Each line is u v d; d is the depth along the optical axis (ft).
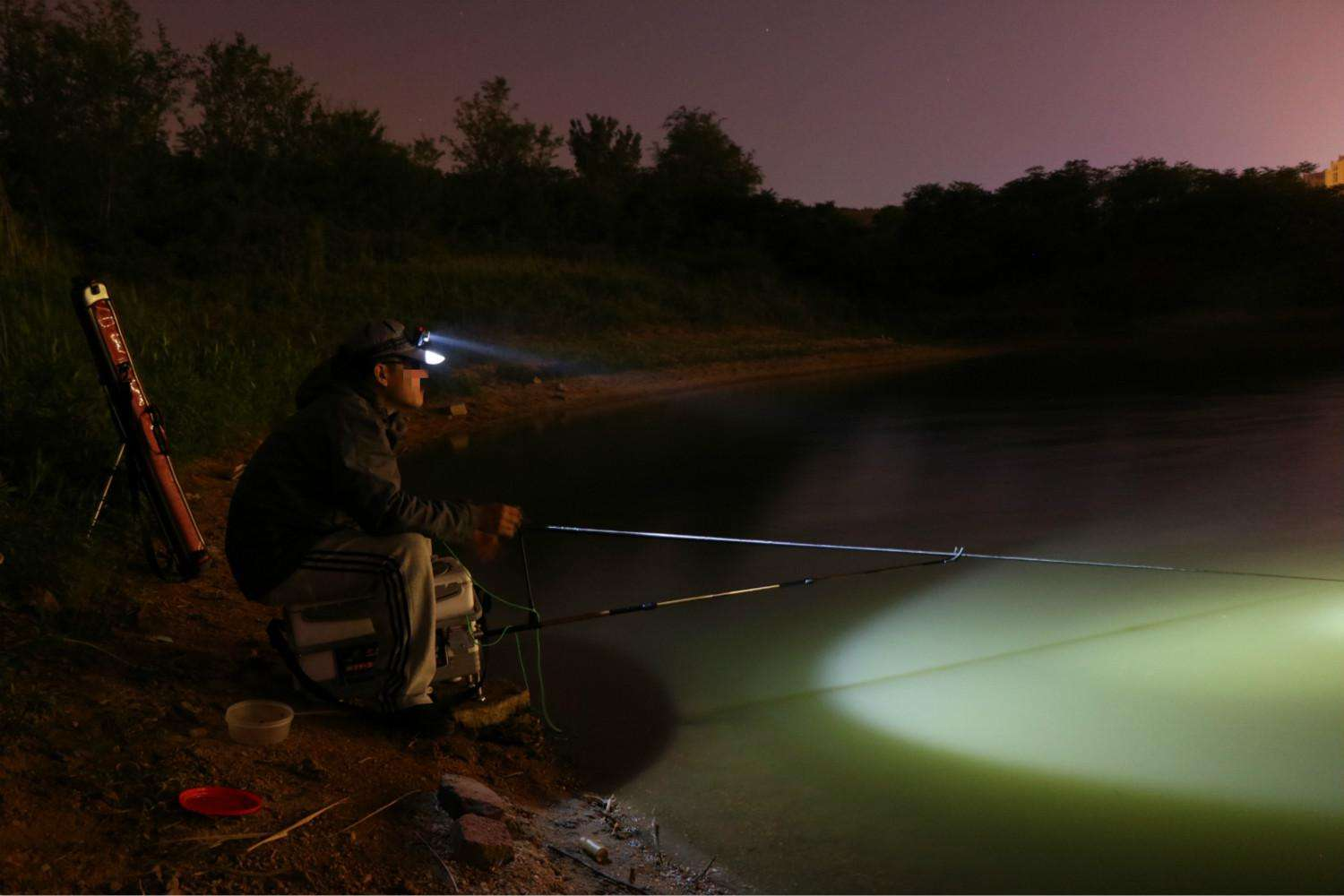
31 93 63.21
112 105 65.26
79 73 63.62
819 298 110.63
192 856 8.21
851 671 14.53
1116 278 124.77
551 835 10.00
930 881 9.27
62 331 26.37
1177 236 131.75
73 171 63.16
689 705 13.41
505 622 17.10
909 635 16.05
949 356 87.56
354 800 9.64
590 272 89.92
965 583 18.95
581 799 10.93
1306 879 9.15
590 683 14.23
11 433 18.20
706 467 32.22
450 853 9.03
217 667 12.43
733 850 9.87
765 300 100.58
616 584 19.29
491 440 38.91
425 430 41.73
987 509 25.17
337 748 10.66
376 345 11.61
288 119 93.91
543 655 15.37
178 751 9.79
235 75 86.63
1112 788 10.90
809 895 9.09
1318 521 22.57
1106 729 12.37
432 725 11.43
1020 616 16.87
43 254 38.88
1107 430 38.50
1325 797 10.59
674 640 16.03
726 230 121.29
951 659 14.90
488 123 114.21
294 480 11.25
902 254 129.59
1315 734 12.04
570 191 112.37
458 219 98.58
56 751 9.27
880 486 28.63
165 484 14.70
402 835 9.21
